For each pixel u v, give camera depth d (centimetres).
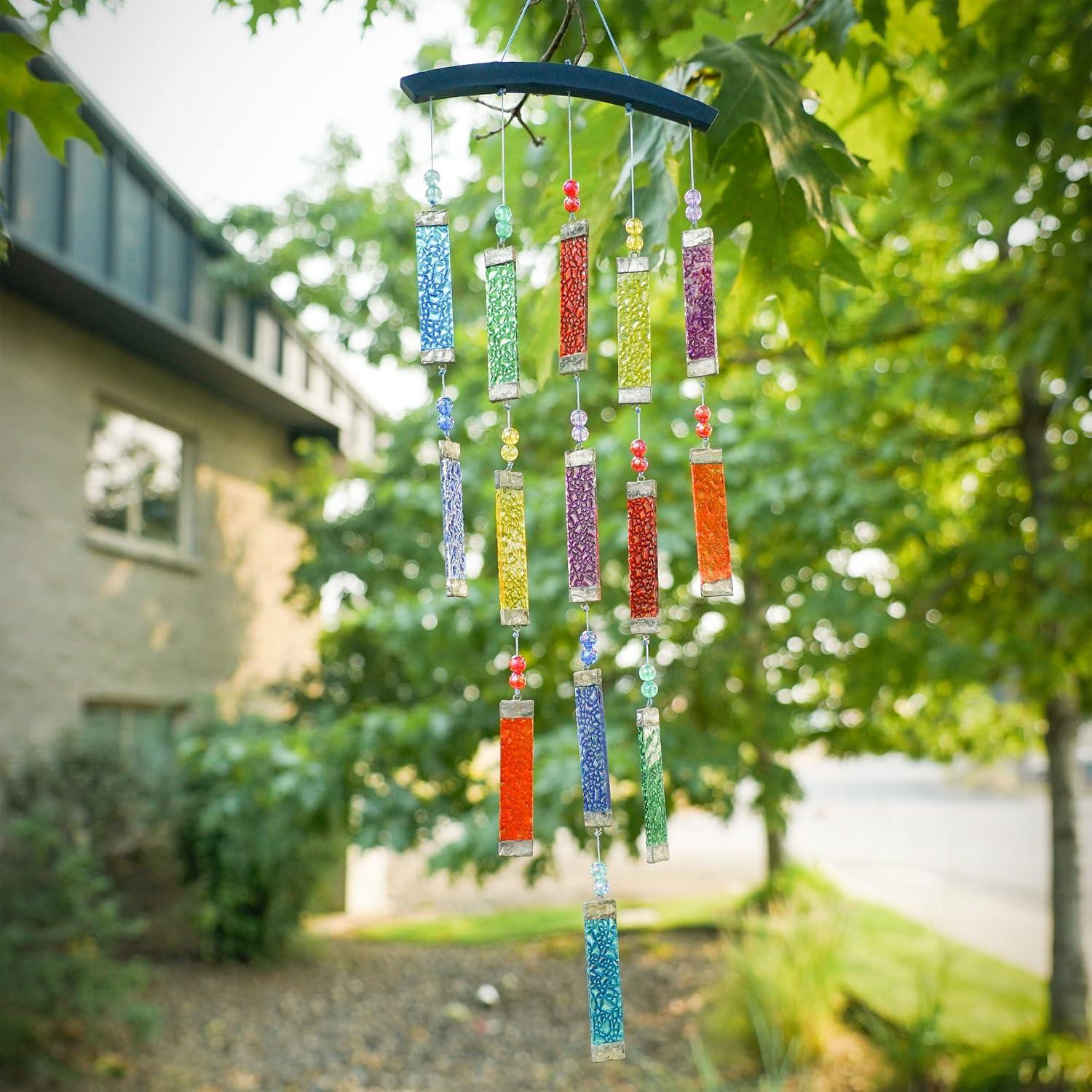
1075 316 417
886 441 602
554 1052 604
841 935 617
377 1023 658
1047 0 343
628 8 268
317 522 912
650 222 187
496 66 145
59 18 211
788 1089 505
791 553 589
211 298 778
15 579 645
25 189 571
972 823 1783
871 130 251
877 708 630
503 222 146
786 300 191
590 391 563
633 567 145
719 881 1227
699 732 576
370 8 228
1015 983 696
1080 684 630
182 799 714
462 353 612
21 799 600
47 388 675
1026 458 607
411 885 1248
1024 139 401
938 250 630
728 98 180
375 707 850
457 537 143
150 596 793
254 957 774
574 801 476
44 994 496
